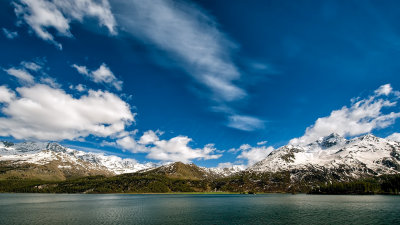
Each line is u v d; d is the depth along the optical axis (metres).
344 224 96.06
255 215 125.38
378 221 101.94
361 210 140.62
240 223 101.38
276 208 161.88
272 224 98.12
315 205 179.00
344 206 166.75
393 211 134.00
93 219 113.31
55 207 174.00
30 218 115.50
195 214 131.88
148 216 124.19
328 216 118.06
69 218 115.94
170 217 120.25
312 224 96.94
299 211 141.00
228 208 165.88
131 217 120.12
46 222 104.25
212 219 112.81
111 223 102.19
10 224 99.19
